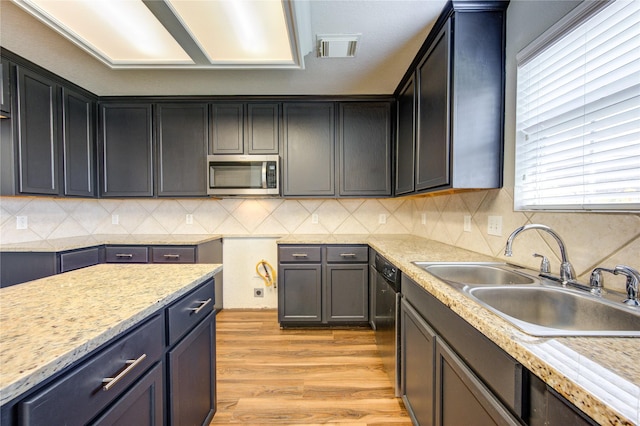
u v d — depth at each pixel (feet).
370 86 7.84
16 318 2.35
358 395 5.30
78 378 1.97
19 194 6.42
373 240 7.95
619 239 2.95
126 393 2.46
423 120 5.93
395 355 5.17
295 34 5.15
